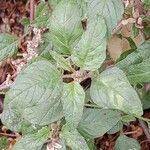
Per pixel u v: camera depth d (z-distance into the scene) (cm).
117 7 26
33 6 42
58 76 25
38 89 25
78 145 27
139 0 31
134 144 35
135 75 29
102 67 33
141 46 29
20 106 24
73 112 25
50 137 29
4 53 37
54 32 27
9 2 54
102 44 24
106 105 25
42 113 27
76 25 26
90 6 26
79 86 26
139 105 24
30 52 37
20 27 52
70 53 28
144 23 35
